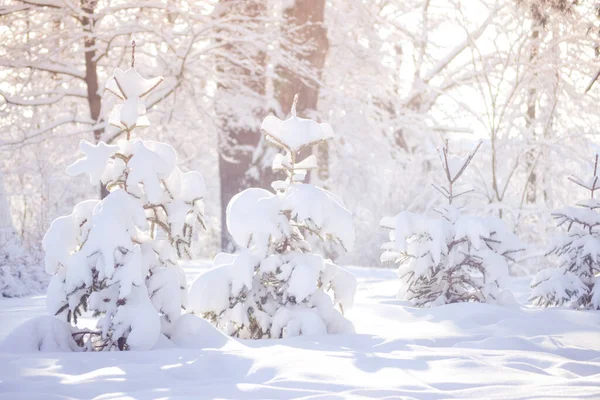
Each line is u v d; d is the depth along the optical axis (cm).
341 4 2405
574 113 2138
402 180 2173
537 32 2070
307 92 2002
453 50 2562
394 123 2455
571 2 1784
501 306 830
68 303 543
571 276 891
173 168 588
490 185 2155
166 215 588
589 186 929
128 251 533
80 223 559
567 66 2039
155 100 1869
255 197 636
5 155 2022
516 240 850
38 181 2028
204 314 618
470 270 868
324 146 2289
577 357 548
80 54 1983
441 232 828
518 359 498
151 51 1983
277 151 1934
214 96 1966
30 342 512
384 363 468
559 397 372
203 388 386
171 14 1978
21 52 1864
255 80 2022
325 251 2081
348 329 632
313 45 1956
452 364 465
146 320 521
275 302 630
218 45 1902
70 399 360
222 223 1992
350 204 2322
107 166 574
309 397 367
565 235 918
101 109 1834
